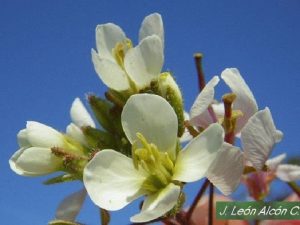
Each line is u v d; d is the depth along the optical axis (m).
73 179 0.06
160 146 0.06
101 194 0.06
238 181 0.06
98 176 0.06
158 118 0.06
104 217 0.06
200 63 0.06
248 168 0.06
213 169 0.06
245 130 0.06
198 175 0.06
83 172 0.06
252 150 0.06
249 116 0.06
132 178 0.06
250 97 0.06
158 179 0.06
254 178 0.08
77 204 0.06
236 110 0.06
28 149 0.06
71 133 0.06
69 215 0.06
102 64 0.06
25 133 0.06
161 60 0.06
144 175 0.06
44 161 0.06
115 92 0.06
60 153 0.06
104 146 0.06
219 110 0.07
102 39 0.07
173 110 0.06
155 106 0.06
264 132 0.06
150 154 0.06
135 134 0.06
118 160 0.06
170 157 0.06
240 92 0.06
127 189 0.06
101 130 0.06
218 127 0.06
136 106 0.06
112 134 0.06
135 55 0.06
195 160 0.06
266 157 0.06
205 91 0.06
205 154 0.06
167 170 0.06
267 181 0.08
